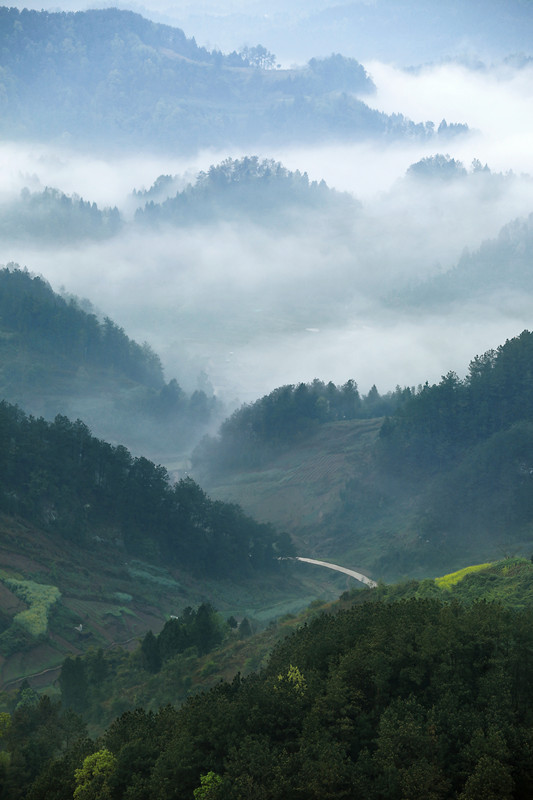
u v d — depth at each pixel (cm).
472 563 14025
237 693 5312
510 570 7856
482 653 4991
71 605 10519
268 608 13200
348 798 4312
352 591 8525
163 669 7650
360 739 4725
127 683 7744
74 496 13625
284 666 5597
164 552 14050
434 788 4222
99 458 14400
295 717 4881
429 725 4512
